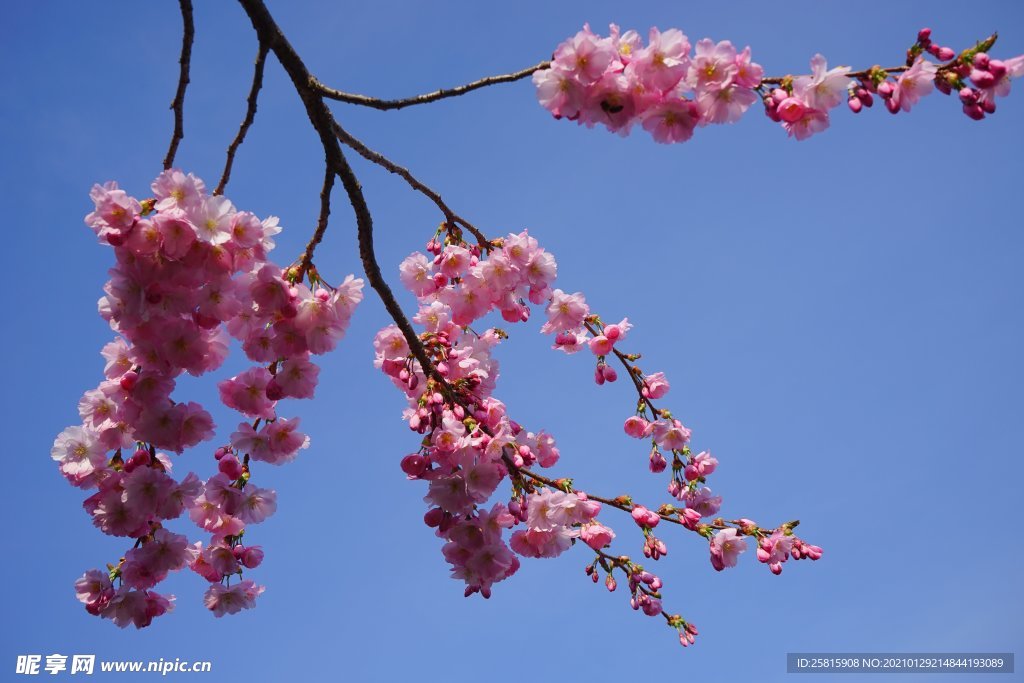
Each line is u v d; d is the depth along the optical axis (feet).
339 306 12.71
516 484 14.17
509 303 16.40
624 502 14.12
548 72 11.09
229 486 13.20
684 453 16.40
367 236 13.73
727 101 11.03
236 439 13.14
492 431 14.51
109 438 13.09
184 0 11.98
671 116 11.19
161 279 11.76
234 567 13.64
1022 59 10.36
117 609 12.98
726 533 13.37
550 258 16.37
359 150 14.53
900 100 10.84
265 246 12.23
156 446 12.80
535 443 15.87
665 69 10.87
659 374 16.65
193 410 12.82
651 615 13.47
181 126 12.67
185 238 11.61
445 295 16.34
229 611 13.84
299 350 12.66
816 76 10.82
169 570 13.19
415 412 15.06
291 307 12.13
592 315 16.83
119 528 12.95
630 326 16.62
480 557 13.66
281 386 12.77
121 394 12.89
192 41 12.37
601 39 10.86
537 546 14.01
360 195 13.44
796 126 11.10
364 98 12.79
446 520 13.89
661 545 13.41
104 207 11.43
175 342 12.33
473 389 14.66
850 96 11.02
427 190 15.78
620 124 11.31
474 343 15.72
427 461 13.99
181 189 11.75
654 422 16.30
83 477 13.11
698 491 15.94
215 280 11.95
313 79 12.92
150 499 12.71
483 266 16.14
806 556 13.07
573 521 13.88
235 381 13.02
